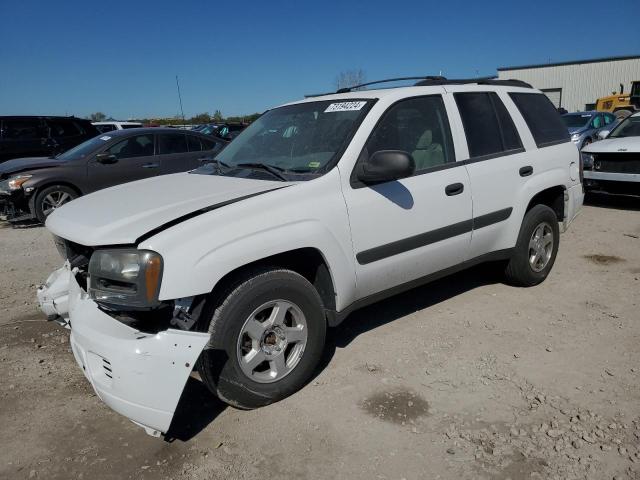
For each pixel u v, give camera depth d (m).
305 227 3.18
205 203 3.06
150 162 9.56
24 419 3.20
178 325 2.78
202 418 3.14
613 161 8.35
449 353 3.79
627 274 5.35
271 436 2.94
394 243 3.67
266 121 4.41
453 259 4.17
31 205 8.87
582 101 41.78
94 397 3.44
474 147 4.28
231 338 2.95
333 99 4.07
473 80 4.55
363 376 3.52
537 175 4.72
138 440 2.97
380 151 3.38
